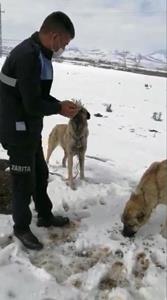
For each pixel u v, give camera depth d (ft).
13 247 6.79
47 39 6.04
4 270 6.22
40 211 7.56
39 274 6.20
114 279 6.33
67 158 11.32
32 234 7.01
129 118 26.48
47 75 6.33
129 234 7.45
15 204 6.82
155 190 7.44
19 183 6.68
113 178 11.12
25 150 6.48
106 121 24.27
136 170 12.63
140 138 20.43
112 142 18.07
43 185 7.37
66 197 9.18
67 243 7.21
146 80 47.37
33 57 5.82
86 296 5.88
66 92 33.81
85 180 10.68
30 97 5.88
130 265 6.58
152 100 35.53
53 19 5.92
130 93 37.70
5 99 6.21
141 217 7.44
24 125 6.32
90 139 18.08
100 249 7.03
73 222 7.96
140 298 5.96
